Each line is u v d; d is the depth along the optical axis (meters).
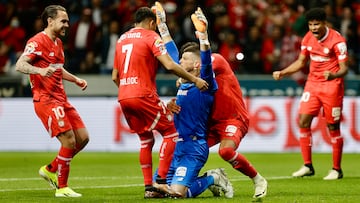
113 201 22.20
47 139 48.12
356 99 46.59
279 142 47.00
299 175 31.77
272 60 52.41
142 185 28.56
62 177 24.73
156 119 23.19
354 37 54.50
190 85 22.59
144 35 23.12
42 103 24.81
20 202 22.47
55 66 25.00
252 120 47.22
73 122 25.64
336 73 30.36
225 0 56.44
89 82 51.81
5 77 50.00
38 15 55.75
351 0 58.44
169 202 21.47
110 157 43.94
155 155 44.25
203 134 22.73
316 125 46.34
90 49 53.16
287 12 55.78
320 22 30.73
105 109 47.78
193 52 22.95
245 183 28.77
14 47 54.38
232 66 51.88
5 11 56.88
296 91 50.22
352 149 46.56
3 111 48.34
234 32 52.91
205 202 21.38
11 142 48.16
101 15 55.66
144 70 23.06
